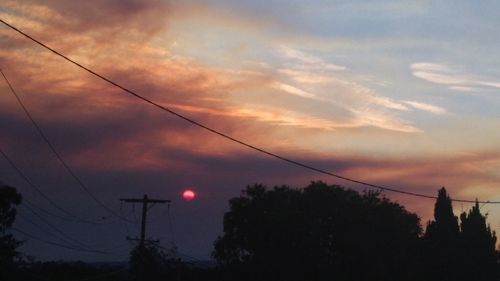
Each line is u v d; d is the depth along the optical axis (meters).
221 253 54.84
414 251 54.25
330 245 54.16
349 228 53.78
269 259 52.47
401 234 54.47
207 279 57.12
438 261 54.00
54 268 61.50
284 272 52.28
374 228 53.88
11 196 47.88
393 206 56.22
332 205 54.69
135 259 54.09
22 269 52.03
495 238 57.22
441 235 55.22
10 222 48.00
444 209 56.22
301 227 52.47
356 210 54.28
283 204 53.66
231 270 54.19
